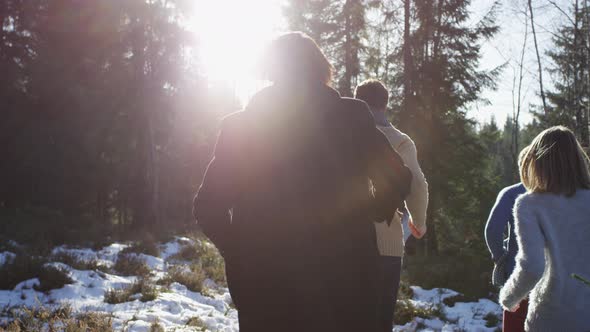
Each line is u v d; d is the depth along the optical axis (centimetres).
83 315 600
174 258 1270
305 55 231
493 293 1027
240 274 221
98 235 1472
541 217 259
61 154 2288
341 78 2366
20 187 2238
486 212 1894
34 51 2331
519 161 282
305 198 217
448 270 1179
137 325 593
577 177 263
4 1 2269
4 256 976
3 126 2195
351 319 214
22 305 651
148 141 2327
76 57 2331
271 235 216
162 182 3331
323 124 224
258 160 223
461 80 1967
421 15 1961
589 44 1603
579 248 254
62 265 880
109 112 2292
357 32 2338
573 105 1814
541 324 257
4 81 2217
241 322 223
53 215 1775
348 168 220
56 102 2300
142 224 2281
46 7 2294
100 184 2478
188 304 766
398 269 334
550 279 256
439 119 1986
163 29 2227
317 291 212
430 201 1942
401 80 1984
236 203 228
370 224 224
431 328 769
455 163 1944
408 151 355
